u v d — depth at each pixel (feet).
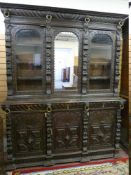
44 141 7.56
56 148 7.71
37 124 7.38
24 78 7.46
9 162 7.29
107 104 7.84
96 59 8.07
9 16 6.71
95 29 7.53
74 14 7.07
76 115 7.67
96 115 7.89
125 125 8.06
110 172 7.44
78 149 7.94
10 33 6.84
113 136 8.25
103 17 7.34
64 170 7.48
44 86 7.48
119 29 7.64
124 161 8.05
